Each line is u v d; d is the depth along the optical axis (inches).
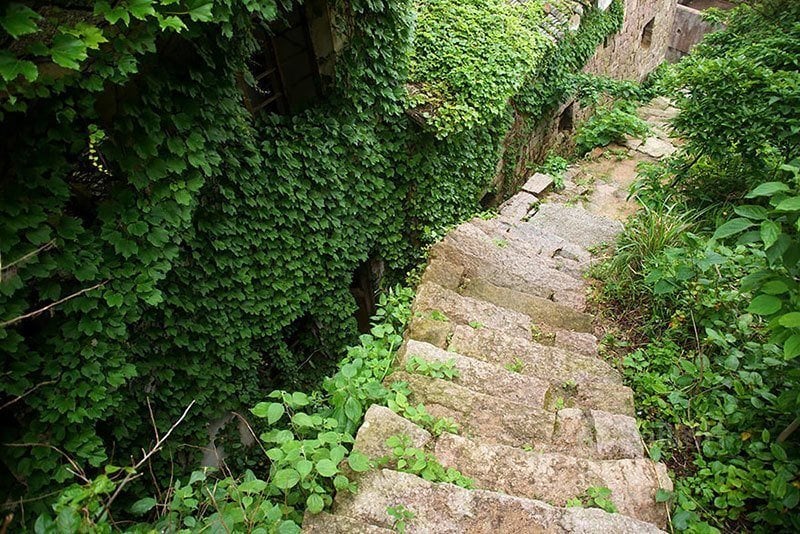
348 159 207.6
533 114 316.5
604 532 84.0
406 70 222.5
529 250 205.2
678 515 93.7
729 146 205.5
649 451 110.1
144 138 124.4
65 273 115.0
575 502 92.8
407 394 111.6
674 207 209.3
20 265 102.0
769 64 222.8
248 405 194.7
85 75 102.1
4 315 101.7
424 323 138.1
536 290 176.9
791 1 287.3
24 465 114.0
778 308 93.1
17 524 110.0
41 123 103.0
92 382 121.4
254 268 179.8
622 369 142.3
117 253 123.3
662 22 529.7
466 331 137.3
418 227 255.1
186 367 163.9
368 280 255.6
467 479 94.2
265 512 84.8
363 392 110.3
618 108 386.6
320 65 193.0
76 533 67.7
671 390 127.8
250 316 183.3
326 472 85.4
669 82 224.1
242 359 183.9
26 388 111.0
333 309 222.1
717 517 101.3
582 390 123.7
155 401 158.1
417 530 83.6
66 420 119.0
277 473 86.4
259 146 173.0
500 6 288.5
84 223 126.2
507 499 87.7
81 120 113.3
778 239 96.6
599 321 163.5
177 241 135.6
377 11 191.3
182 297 157.2
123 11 93.4
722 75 198.2
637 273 169.9
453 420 107.3
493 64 247.0
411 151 238.8
